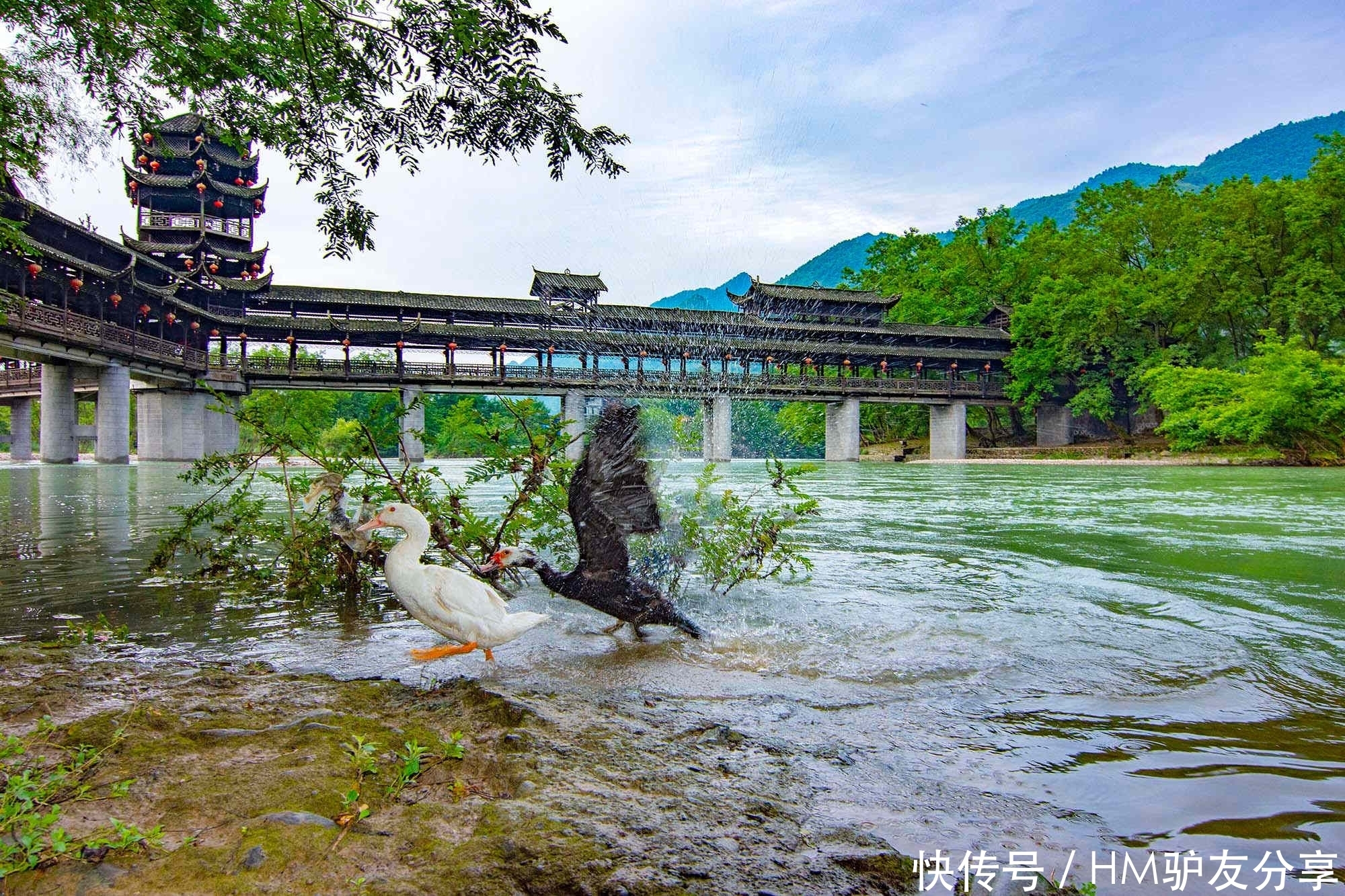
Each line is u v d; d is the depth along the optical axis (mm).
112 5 6598
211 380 41375
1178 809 2539
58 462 35625
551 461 6410
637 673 4117
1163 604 5695
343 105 7430
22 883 1960
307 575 6176
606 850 2154
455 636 4059
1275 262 46250
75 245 30625
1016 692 3760
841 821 2418
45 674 3834
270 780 2568
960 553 8422
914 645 4613
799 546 8922
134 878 1993
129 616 5363
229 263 47594
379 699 3586
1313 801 2592
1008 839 2336
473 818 2355
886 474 31156
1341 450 34562
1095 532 10258
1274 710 3486
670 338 48406
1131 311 48812
